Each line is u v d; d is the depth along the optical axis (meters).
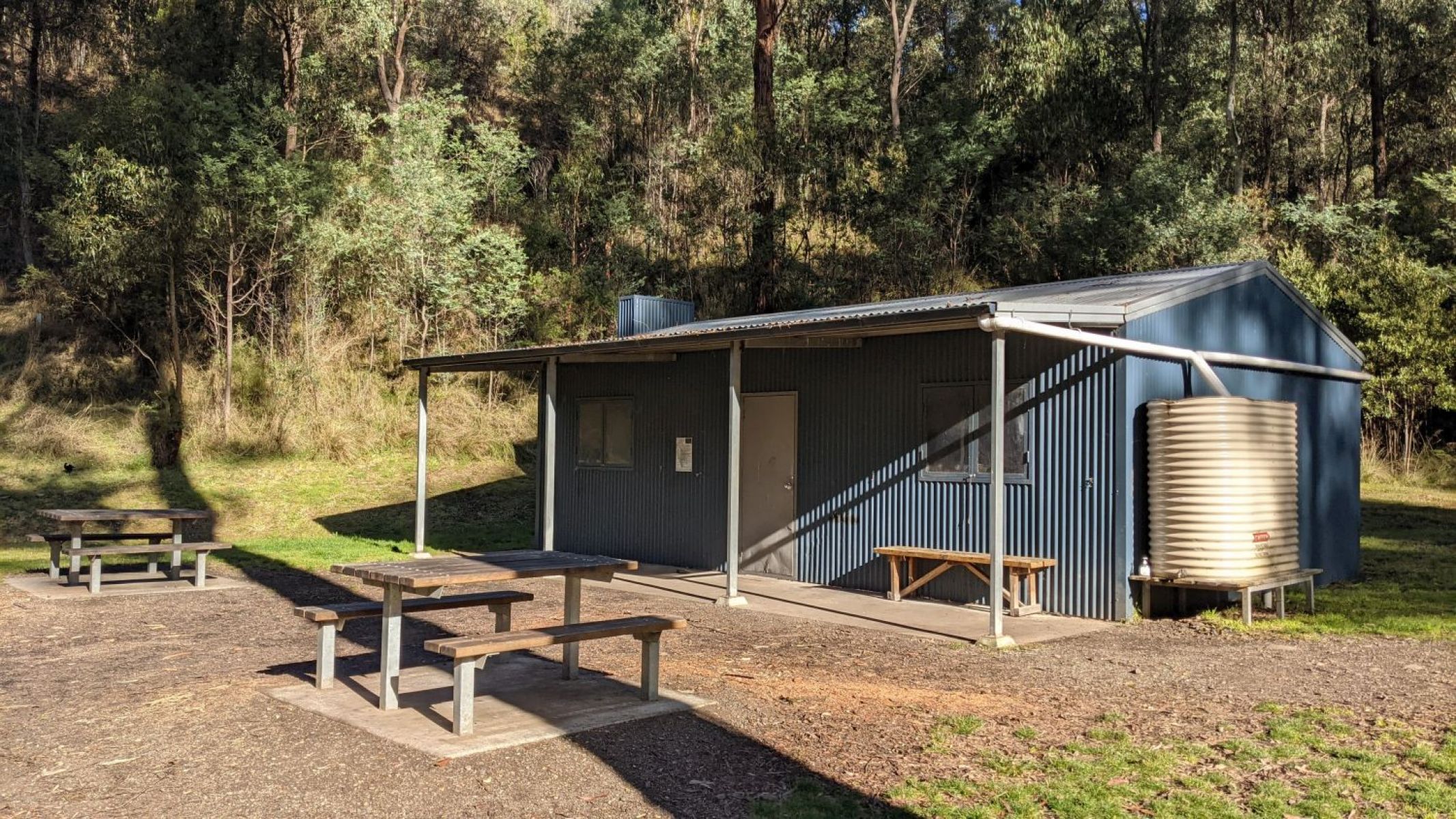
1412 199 24.52
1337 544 10.94
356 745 4.76
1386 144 28.80
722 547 11.87
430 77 29.58
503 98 34.34
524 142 31.08
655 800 4.06
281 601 9.55
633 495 13.09
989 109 27.25
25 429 19.02
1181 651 7.20
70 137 22.06
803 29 34.50
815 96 26.12
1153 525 8.48
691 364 12.35
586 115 28.45
